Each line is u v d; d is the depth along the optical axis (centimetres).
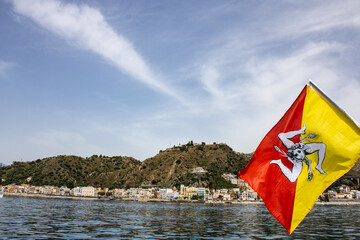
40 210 9438
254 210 13812
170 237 4162
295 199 1124
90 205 15512
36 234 4041
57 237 3856
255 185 1203
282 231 4969
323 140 1112
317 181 1099
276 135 1210
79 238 3834
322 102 1134
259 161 1227
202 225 5972
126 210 11656
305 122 1156
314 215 9600
